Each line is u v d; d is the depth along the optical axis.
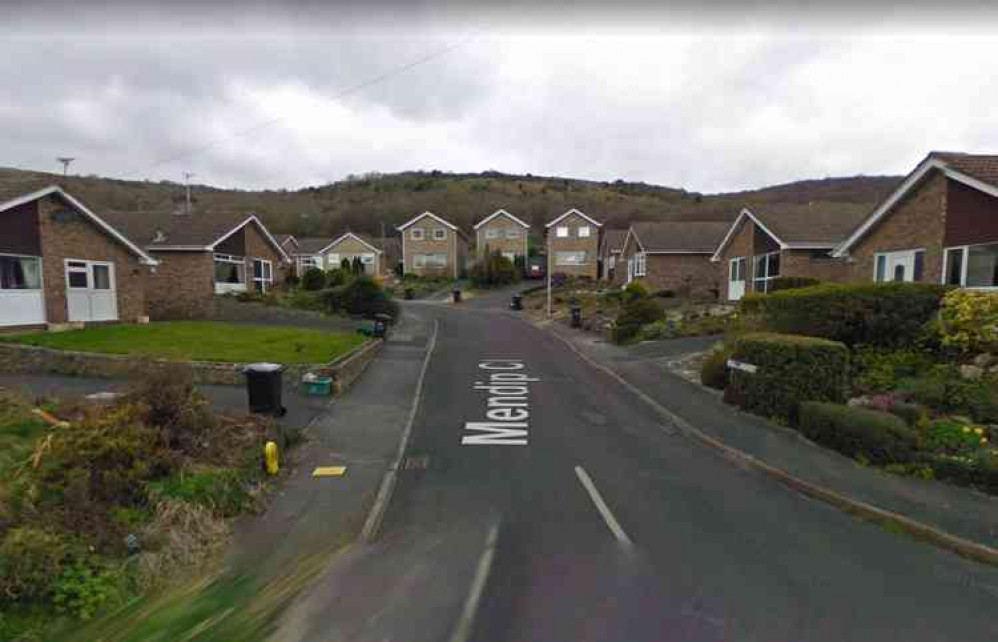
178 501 5.01
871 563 4.42
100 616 3.54
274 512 5.52
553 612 3.69
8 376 10.30
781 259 19.94
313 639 3.36
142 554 4.32
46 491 4.55
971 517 5.09
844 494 5.65
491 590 3.98
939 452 6.26
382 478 6.46
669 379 11.67
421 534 4.97
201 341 13.49
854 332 9.88
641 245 31.77
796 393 8.05
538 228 67.50
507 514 5.41
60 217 14.73
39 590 3.60
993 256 11.11
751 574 4.22
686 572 4.24
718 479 6.37
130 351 11.62
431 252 50.22
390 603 3.79
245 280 25.34
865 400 7.83
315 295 21.78
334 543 4.81
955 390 7.43
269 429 7.40
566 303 29.77
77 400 7.19
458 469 6.75
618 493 5.94
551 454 7.29
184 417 6.23
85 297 15.71
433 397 10.55
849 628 3.52
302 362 11.30
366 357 13.73
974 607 3.79
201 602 3.65
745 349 9.21
